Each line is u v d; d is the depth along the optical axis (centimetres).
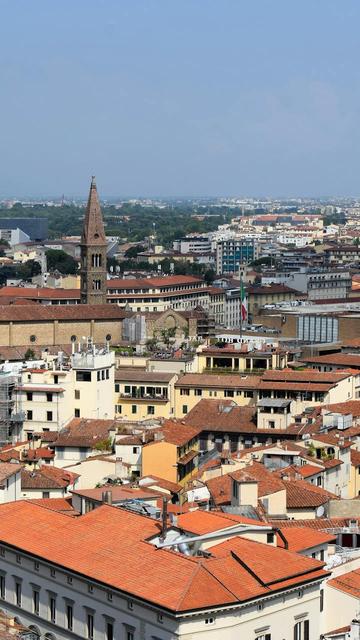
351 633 17138
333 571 18488
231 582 16400
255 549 17350
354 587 18112
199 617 15825
